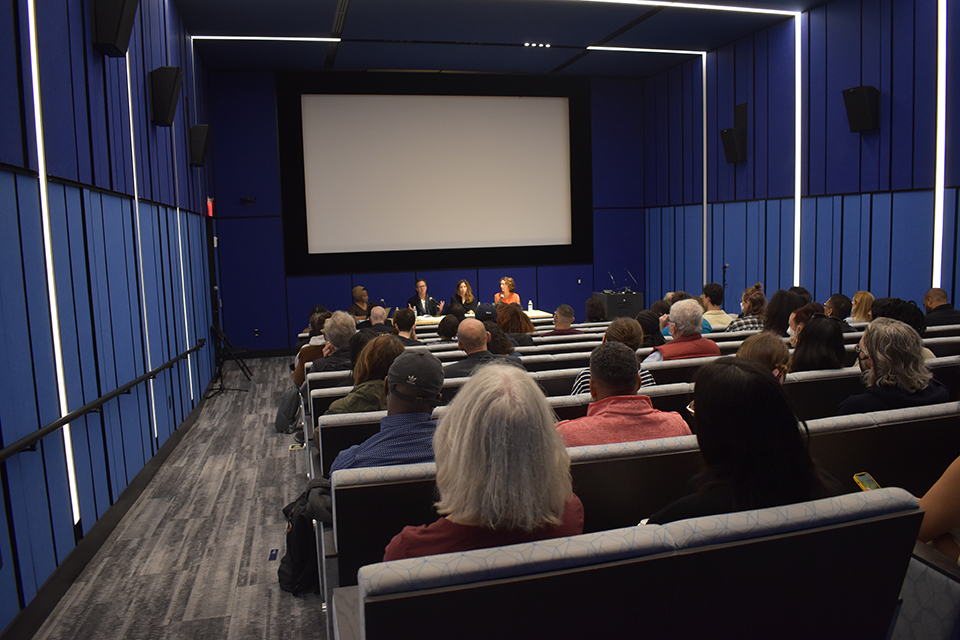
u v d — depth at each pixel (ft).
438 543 3.93
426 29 27.37
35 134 9.55
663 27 28.17
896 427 6.49
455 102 36.01
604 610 3.53
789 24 27.14
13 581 8.27
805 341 9.46
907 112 22.15
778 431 4.33
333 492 5.37
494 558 3.39
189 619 9.07
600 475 5.71
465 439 3.89
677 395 8.53
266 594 9.74
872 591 4.08
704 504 4.38
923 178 21.68
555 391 10.84
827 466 6.33
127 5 12.19
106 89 13.02
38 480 9.16
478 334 10.37
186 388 20.04
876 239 23.58
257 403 22.99
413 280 36.14
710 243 33.17
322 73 34.12
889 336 7.28
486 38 29.04
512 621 3.39
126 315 13.80
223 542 11.59
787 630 3.95
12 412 8.39
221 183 33.24
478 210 36.78
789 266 27.94
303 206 34.50
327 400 9.99
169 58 20.77
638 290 39.27
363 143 35.12
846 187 24.82
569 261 38.29
